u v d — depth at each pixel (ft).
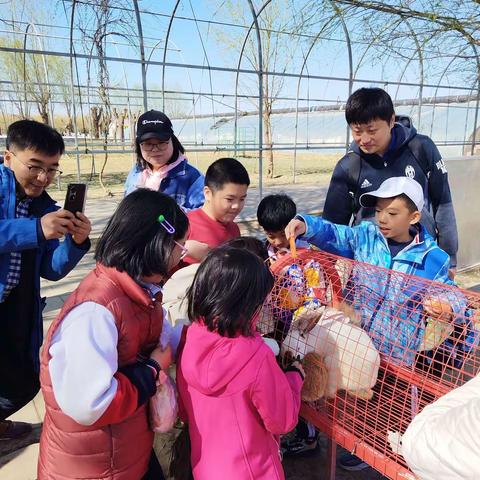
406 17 16.46
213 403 4.76
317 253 6.78
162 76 34.88
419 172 8.33
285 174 58.75
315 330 5.93
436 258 6.68
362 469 7.70
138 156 9.98
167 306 6.63
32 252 6.98
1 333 7.11
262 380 4.60
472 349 6.01
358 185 8.68
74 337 4.05
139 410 4.78
